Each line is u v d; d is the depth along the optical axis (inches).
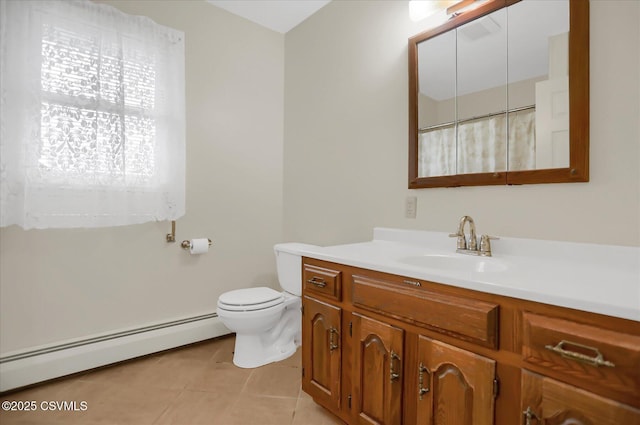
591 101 45.2
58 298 70.9
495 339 33.6
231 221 97.3
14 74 61.8
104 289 76.5
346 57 83.5
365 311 48.6
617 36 43.2
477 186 57.9
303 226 98.9
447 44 61.5
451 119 60.9
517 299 32.2
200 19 89.5
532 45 50.6
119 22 73.2
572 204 47.4
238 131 97.8
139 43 76.3
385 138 73.6
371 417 47.2
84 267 74.0
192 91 88.6
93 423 56.1
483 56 56.4
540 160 49.8
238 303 72.3
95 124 70.1
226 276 96.7
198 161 90.3
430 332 39.8
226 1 90.3
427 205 65.7
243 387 67.7
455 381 36.8
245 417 58.1
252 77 100.3
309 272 59.1
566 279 35.2
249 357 77.0
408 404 42.2
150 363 77.9
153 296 83.7
